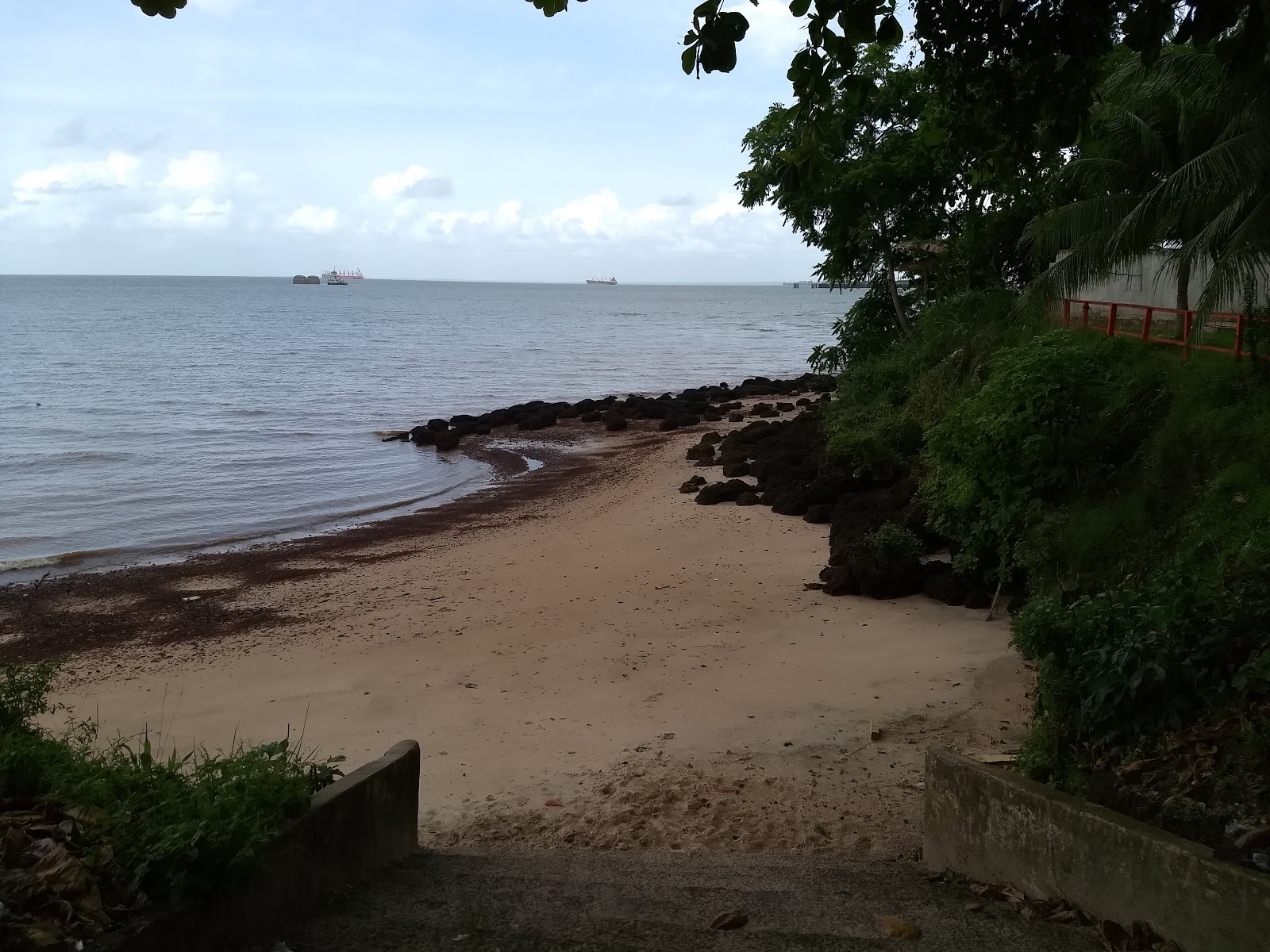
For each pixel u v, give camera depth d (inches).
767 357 3034.0
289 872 168.4
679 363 2800.2
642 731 352.5
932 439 491.2
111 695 422.9
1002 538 455.2
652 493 893.2
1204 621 212.5
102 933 127.7
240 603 589.0
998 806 193.2
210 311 5506.9
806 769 307.9
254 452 1269.7
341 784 198.5
